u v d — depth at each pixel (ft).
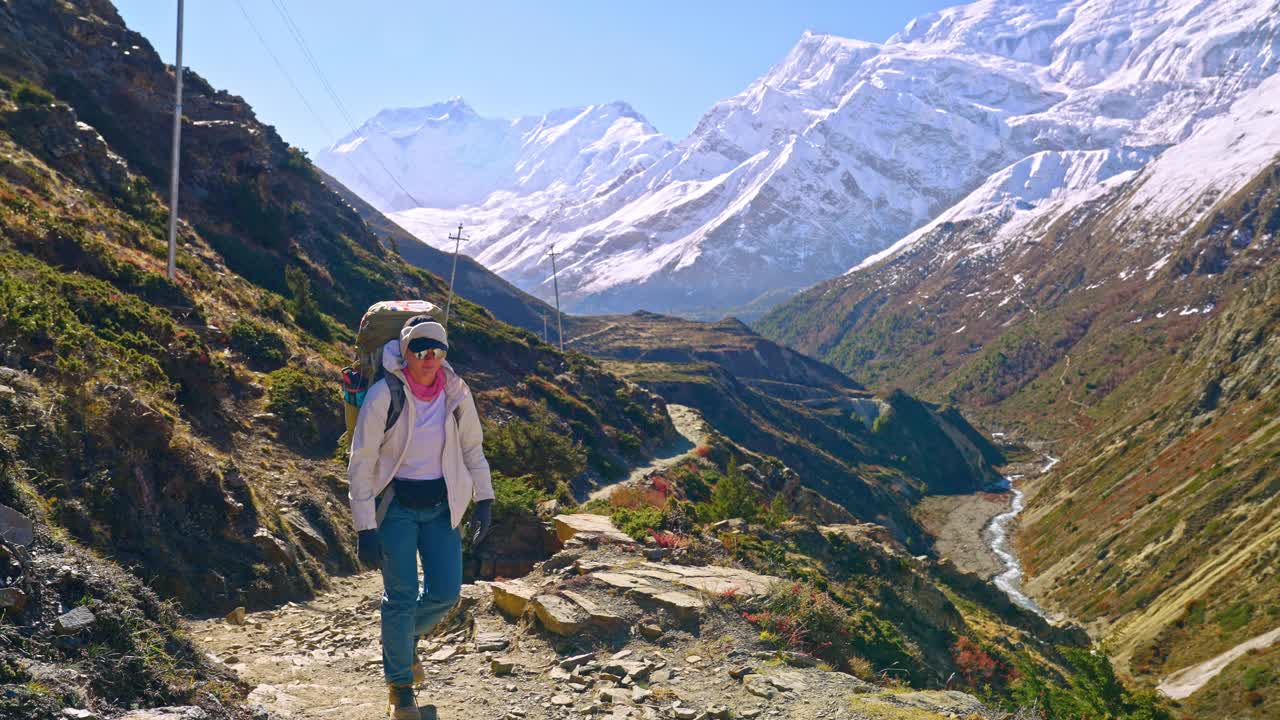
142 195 130.52
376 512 14.92
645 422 227.61
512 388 191.31
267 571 40.81
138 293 87.25
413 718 15.44
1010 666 50.31
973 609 84.58
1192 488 389.39
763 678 21.62
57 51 158.92
